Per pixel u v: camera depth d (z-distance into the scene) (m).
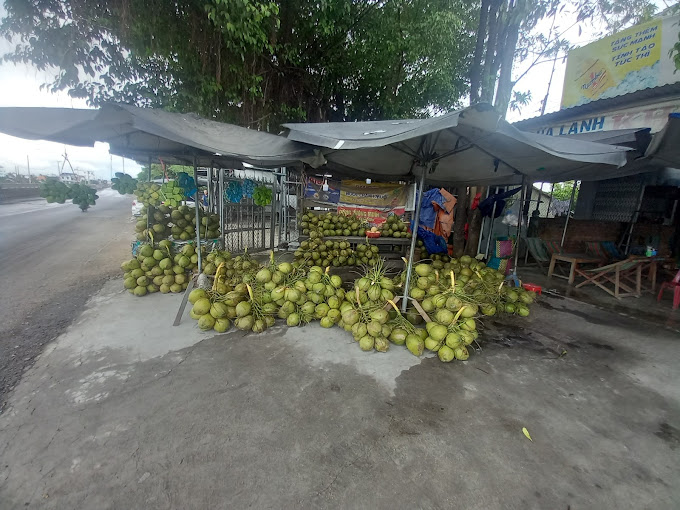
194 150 4.55
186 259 4.86
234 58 6.26
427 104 9.85
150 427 2.21
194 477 1.86
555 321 4.39
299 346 3.37
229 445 2.08
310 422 2.31
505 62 5.89
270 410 2.41
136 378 2.73
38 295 4.65
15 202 19.72
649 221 7.94
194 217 5.46
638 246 7.81
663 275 7.12
